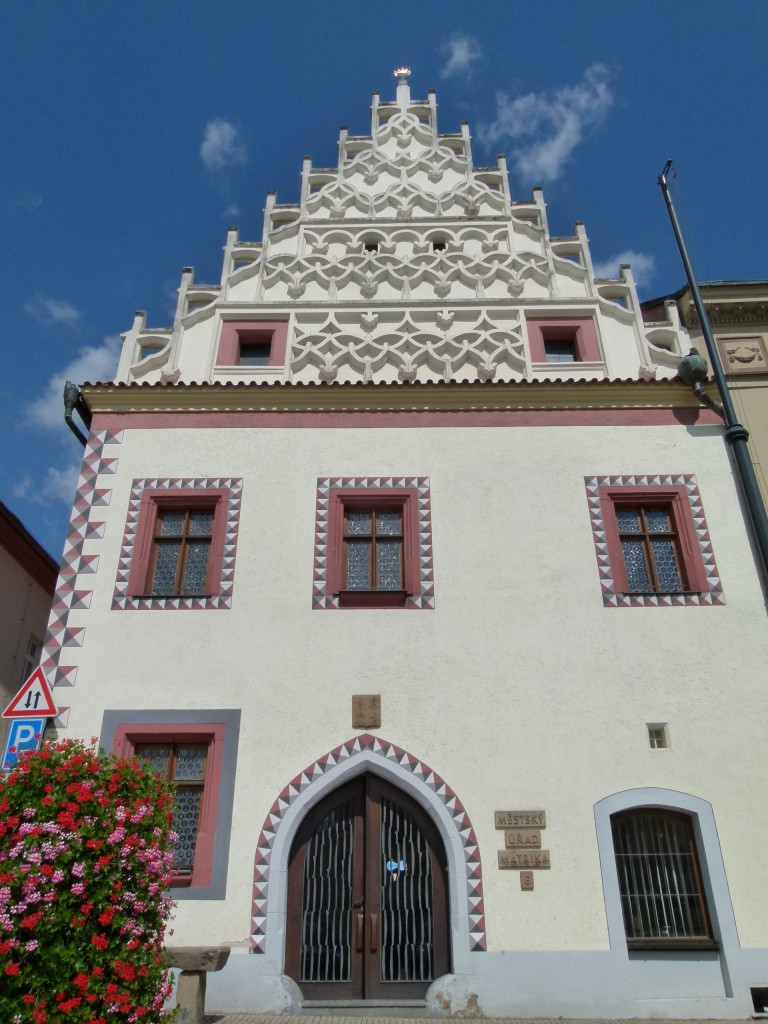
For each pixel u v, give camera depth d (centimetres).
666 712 1025
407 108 1598
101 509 1153
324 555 1120
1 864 613
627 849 980
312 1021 840
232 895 930
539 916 925
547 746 1005
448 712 1023
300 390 1226
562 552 1124
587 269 1389
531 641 1065
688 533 1141
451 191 1474
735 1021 870
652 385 1227
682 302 1424
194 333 1329
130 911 635
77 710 1017
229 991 888
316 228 1438
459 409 1227
